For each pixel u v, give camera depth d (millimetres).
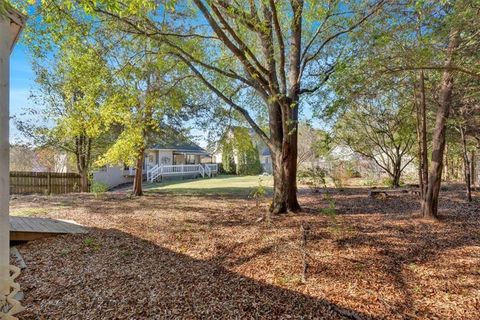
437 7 3496
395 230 5258
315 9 5559
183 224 6051
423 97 5938
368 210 7215
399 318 2562
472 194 9797
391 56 3545
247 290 3102
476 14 3105
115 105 7457
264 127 8922
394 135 11906
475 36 3303
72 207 8227
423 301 2844
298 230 5312
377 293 3006
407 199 8891
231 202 9164
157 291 3070
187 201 9477
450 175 15062
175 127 11711
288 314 2635
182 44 6723
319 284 3223
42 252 4227
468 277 3314
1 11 1997
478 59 3459
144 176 20688
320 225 5645
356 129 12078
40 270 3584
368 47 3779
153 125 9609
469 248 4246
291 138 6617
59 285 3184
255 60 5676
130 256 4137
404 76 4457
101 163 9656
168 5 3762
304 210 7051
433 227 5438
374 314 2627
